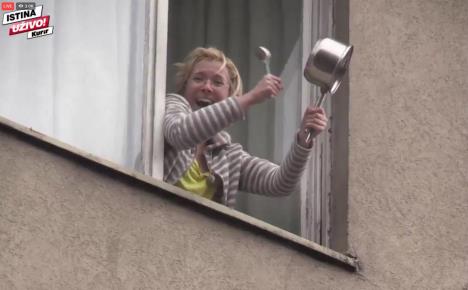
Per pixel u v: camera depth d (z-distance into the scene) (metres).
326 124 8.52
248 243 8.09
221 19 9.16
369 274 8.63
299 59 9.23
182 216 7.87
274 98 9.17
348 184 8.82
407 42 9.36
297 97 9.16
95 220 7.54
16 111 7.86
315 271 8.38
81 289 7.39
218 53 8.47
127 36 8.27
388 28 9.34
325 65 8.02
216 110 7.99
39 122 7.91
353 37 9.20
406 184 8.98
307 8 9.31
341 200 8.82
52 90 7.99
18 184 7.34
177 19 8.98
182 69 8.47
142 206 7.72
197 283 7.82
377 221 8.80
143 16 8.34
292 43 9.27
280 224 8.96
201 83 8.38
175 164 8.16
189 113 8.25
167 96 8.30
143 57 8.29
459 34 9.56
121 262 7.57
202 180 8.27
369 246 8.71
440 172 9.12
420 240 8.88
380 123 9.05
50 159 7.47
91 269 7.46
